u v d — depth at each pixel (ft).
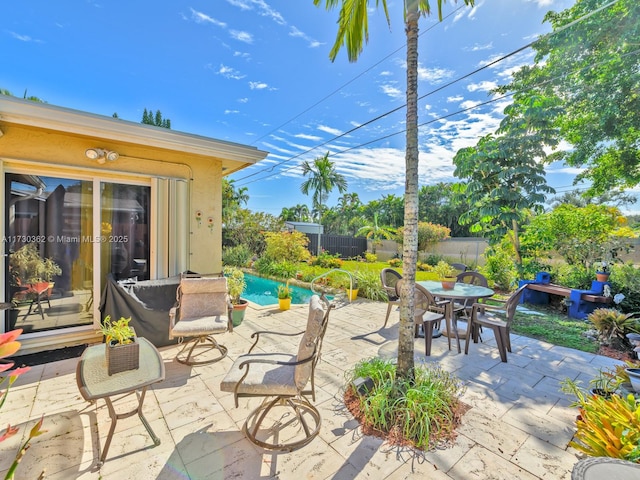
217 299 12.85
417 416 7.50
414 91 8.48
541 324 17.34
